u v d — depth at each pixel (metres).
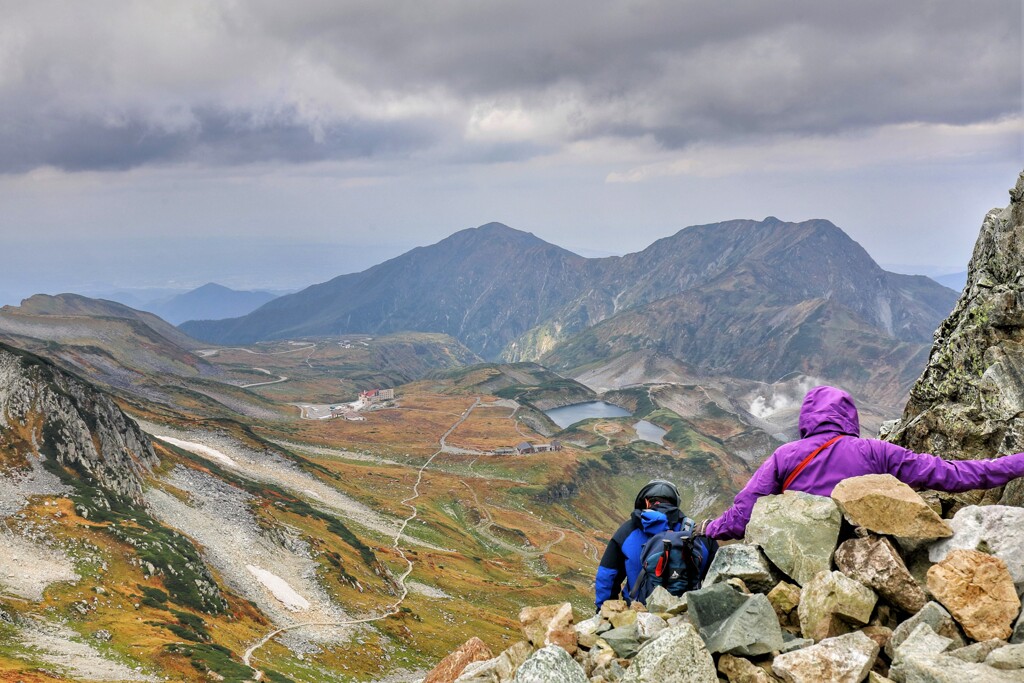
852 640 5.73
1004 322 10.50
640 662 5.81
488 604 183.75
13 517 133.38
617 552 8.48
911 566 6.52
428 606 166.12
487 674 7.26
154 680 86.62
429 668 126.69
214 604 128.25
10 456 158.50
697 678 5.60
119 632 104.12
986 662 5.16
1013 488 8.11
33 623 102.06
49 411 176.50
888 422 13.55
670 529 8.19
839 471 7.47
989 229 11.98
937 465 7.46
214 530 168.88
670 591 7.59
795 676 5.58
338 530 197.88
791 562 6.70
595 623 7.41
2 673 77.12
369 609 152.00
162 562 131.38
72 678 82.00
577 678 5.98
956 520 6.49
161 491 184.00
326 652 122.12
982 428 10.08
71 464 166.62
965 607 5.62
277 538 173.00
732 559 7.02
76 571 120.88
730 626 6.16
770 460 7.93
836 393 8.08
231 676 92.62
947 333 12.34
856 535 6.75
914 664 5.30
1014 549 6.03
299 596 150.00
